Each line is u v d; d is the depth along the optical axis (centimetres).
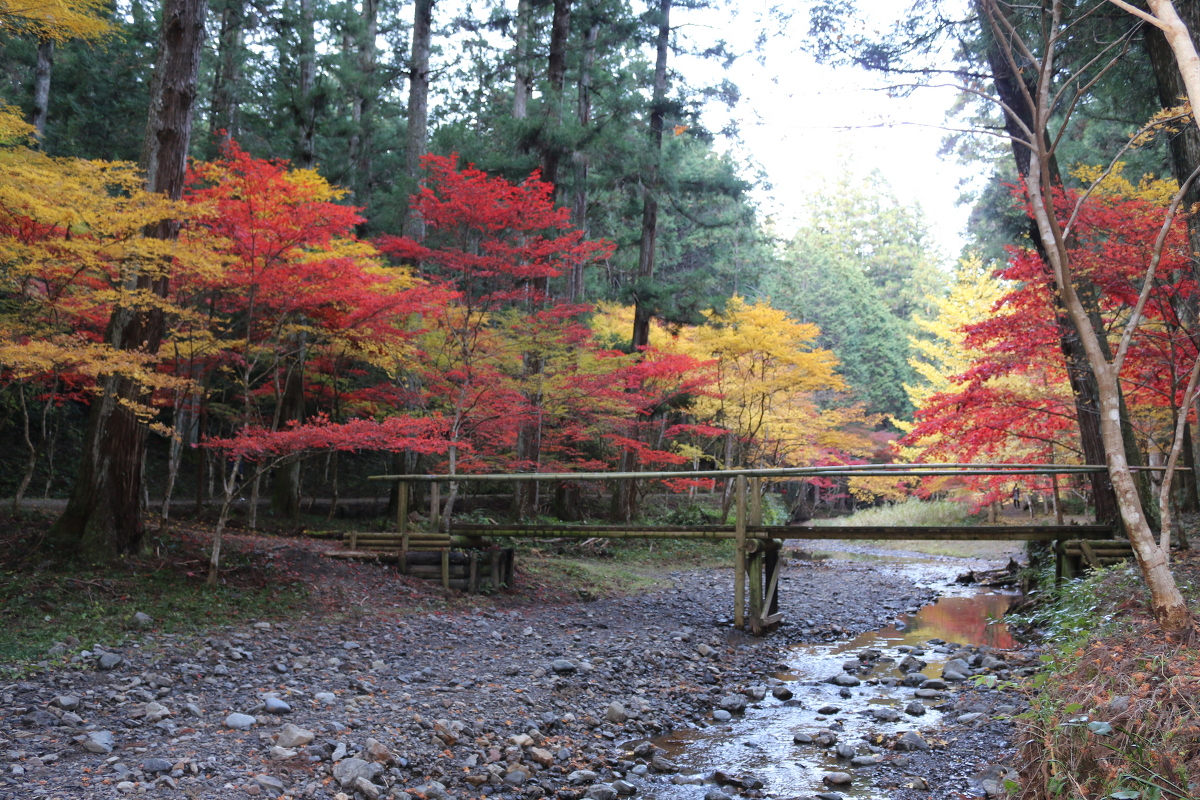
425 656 714
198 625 699
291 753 440
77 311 828
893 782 474
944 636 925
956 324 1884
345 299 926
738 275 3459
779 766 511
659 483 2208
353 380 1794
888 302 5122
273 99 2181
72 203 691
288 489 1386
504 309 1410
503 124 1524
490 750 498
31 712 473
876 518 2538
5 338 722
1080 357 990
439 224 1156
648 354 1688
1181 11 691
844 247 5906
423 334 1227
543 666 705
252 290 874
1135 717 356
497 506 1878
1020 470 891
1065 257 471
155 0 2133
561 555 1497
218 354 1030
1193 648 415
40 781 384
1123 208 804
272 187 803
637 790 473
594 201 2297
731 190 1877
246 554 906
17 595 673
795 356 1805
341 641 726
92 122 1920
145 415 811
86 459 796
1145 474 982
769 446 2431
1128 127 1421
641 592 1177
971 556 1858
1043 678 462
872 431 3278
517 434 1534
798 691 697
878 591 1296
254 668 614
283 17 1969
